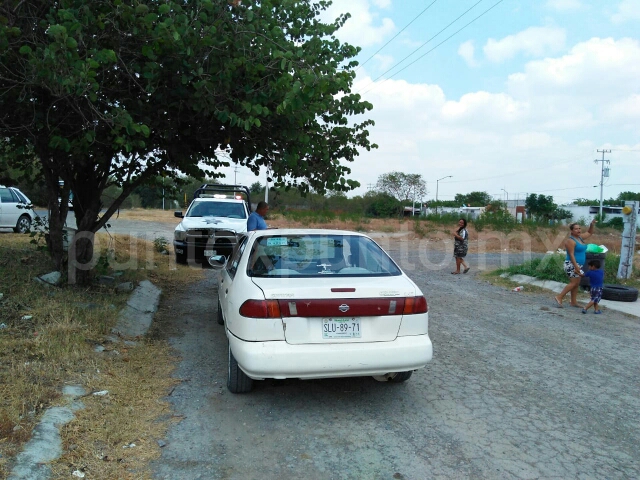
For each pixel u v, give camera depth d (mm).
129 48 5805
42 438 3371
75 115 5938
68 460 3266
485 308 9164
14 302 6125
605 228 38125
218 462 3451
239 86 6023
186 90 5953
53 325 5473
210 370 5289
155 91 6082
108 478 3160
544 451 3715
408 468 3441
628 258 11961
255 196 38094
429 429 4051
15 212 14742
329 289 4133
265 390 4793
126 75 5984
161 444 3656
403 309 4266
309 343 4086
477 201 95188
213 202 14148
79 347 5086
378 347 4160
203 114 6094
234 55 5734
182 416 4148
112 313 6352
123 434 3721
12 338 5051
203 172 8258
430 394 4805
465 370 5555
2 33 4820
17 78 5523
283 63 5203
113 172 7621
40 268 8109
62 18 4895
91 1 5297
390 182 74312
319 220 34500
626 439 3943
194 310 8031
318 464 3469
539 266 12820
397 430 4020
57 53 4750
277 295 4082
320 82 5367
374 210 59625
